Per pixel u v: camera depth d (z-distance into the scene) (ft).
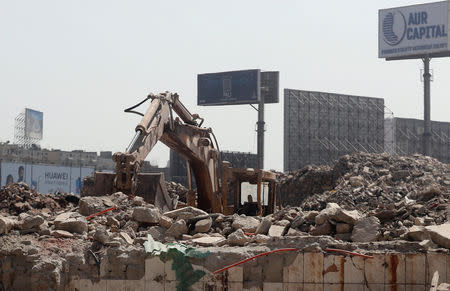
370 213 57.47
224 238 52.21
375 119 349.20
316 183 196.65
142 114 85.20
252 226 55.83
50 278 46.19
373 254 43.68
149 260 45.93
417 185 140.05
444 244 44.39
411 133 362.33
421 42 320.29
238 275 44.47
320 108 332.60
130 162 77.61
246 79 367.25
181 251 45.32
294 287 44.19
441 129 374.02
